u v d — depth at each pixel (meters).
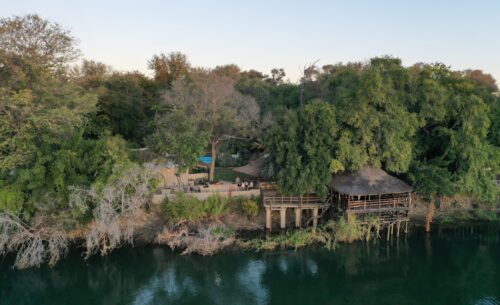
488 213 46.25
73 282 32.62
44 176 37.09
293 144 40.72
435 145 45.47
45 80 39.72
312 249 38.06
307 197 41.53
